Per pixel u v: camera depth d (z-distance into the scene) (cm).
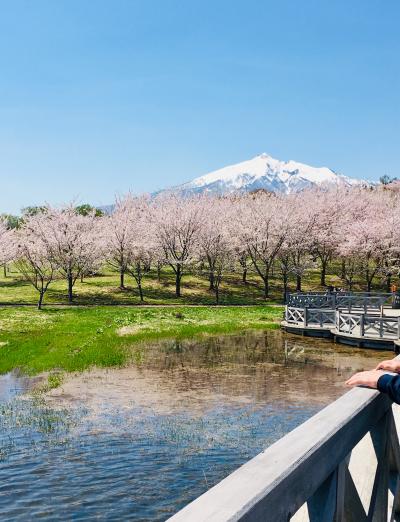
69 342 3092
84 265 6244
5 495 1047
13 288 6819
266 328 4016
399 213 7319
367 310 4178
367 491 257
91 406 1770
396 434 314
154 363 2598
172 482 1132
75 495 1059
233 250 7000
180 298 6366
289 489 162
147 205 7769
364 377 269
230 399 1884
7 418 1611
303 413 1697
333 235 7062
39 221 6103
